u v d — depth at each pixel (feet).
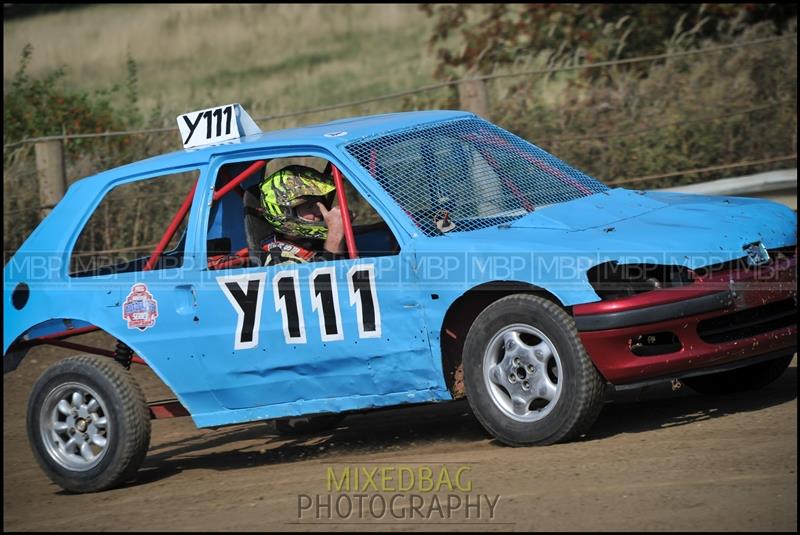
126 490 75.41
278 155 74.59
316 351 70.54
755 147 145.69
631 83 152.76
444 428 81.20
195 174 133.49
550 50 192.34
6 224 139.74
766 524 49.67
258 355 72.33
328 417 89.51
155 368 75.41
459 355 69.72
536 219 69.46
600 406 64.80
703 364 64.75
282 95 276.82
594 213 70.79
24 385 115.85
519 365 65.92
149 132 148.77
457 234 68.44
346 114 185.37
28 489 80.69
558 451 64.44
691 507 52.70
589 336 63.31
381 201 69.87
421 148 73.67
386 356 68.64
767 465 57.62
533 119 147.95
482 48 199.62
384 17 397.80
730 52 152.97
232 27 416.05
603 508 53.88
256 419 73.77
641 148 145.69
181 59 373.20
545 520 53.26
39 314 78.48
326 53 353.92
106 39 415.03
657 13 197.57
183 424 101.91
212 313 73.51
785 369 78.07
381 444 78.64
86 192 80.48
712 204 73.97
